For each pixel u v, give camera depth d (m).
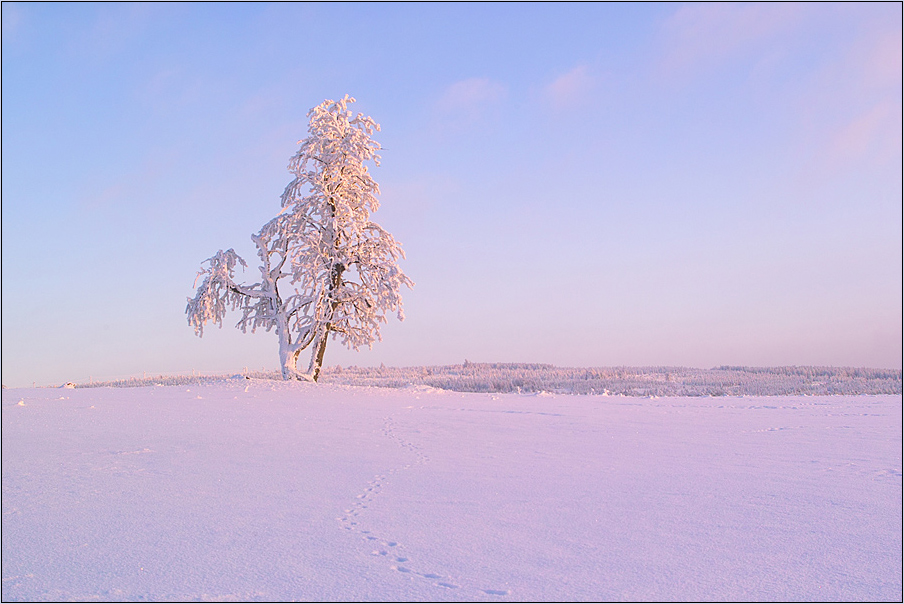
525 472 9.15
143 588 4.70
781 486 8.15
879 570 5.10
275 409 18.39
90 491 7.85
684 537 5.99
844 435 12.86
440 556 5.45
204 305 31.47
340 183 33.03
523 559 5.37
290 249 32.72
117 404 19.02
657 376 54.25
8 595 4.55
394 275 31.80
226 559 5.35
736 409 18.81
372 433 13.59
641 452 10.98
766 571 5.09
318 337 32.25
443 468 9.47
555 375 57.81
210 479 8.59
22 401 19.64
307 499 7.48
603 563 5.28
